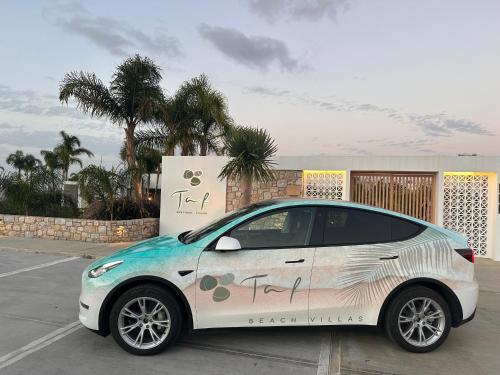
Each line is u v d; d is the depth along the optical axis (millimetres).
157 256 4488
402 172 11914
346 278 4574
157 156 18266
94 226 13031
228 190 13492
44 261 10031
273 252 4566
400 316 4625
